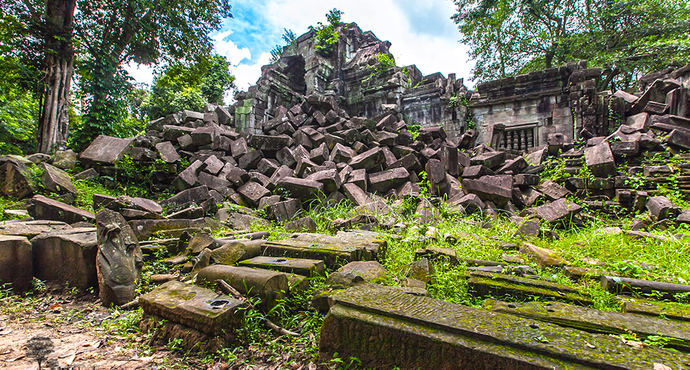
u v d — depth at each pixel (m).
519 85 14.96
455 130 15.92
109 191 8.67
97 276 3.59
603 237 5.50
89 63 12.70
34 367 2.20
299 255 4.12
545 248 4.98
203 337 2.50
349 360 2.16
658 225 6.29
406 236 5.18
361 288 2.73
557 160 10.30
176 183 8.92
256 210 7.94
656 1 17.31
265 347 2.59
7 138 14.29
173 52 14.98
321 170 9.06
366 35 21.53
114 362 2.34
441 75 17.67
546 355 1.73
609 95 12.88
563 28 20.66
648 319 2.39
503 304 2.67
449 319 2.08
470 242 5.03
